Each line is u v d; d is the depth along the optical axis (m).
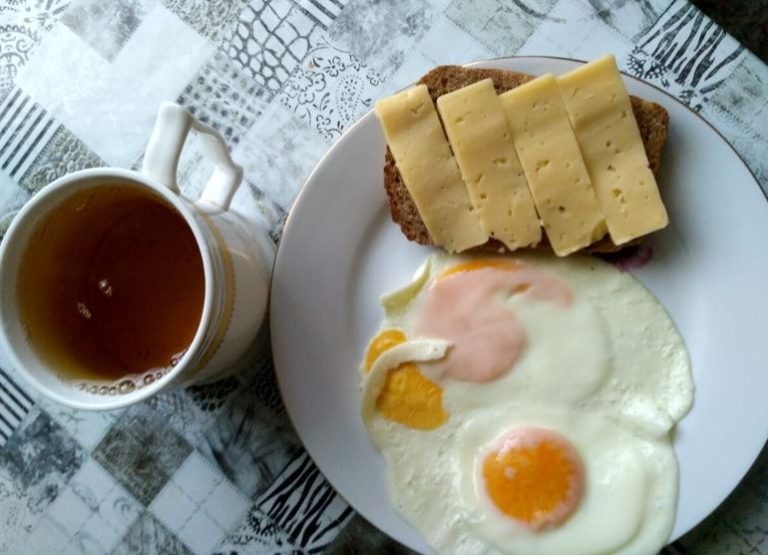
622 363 0.29
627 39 0.30
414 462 0.29
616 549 0.29
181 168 0.31
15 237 0.23
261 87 0.32
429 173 0.28
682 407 0.28
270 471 0.31
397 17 0.31
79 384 0.24
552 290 0.29
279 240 0.31
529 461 0.29
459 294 0.29
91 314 0.27
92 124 0.32
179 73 0.32
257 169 0.31
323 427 0.29
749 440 0.27
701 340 0.28
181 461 0.31
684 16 0.30
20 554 0.32
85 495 0.32
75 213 0.25
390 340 0.29
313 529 0.31
